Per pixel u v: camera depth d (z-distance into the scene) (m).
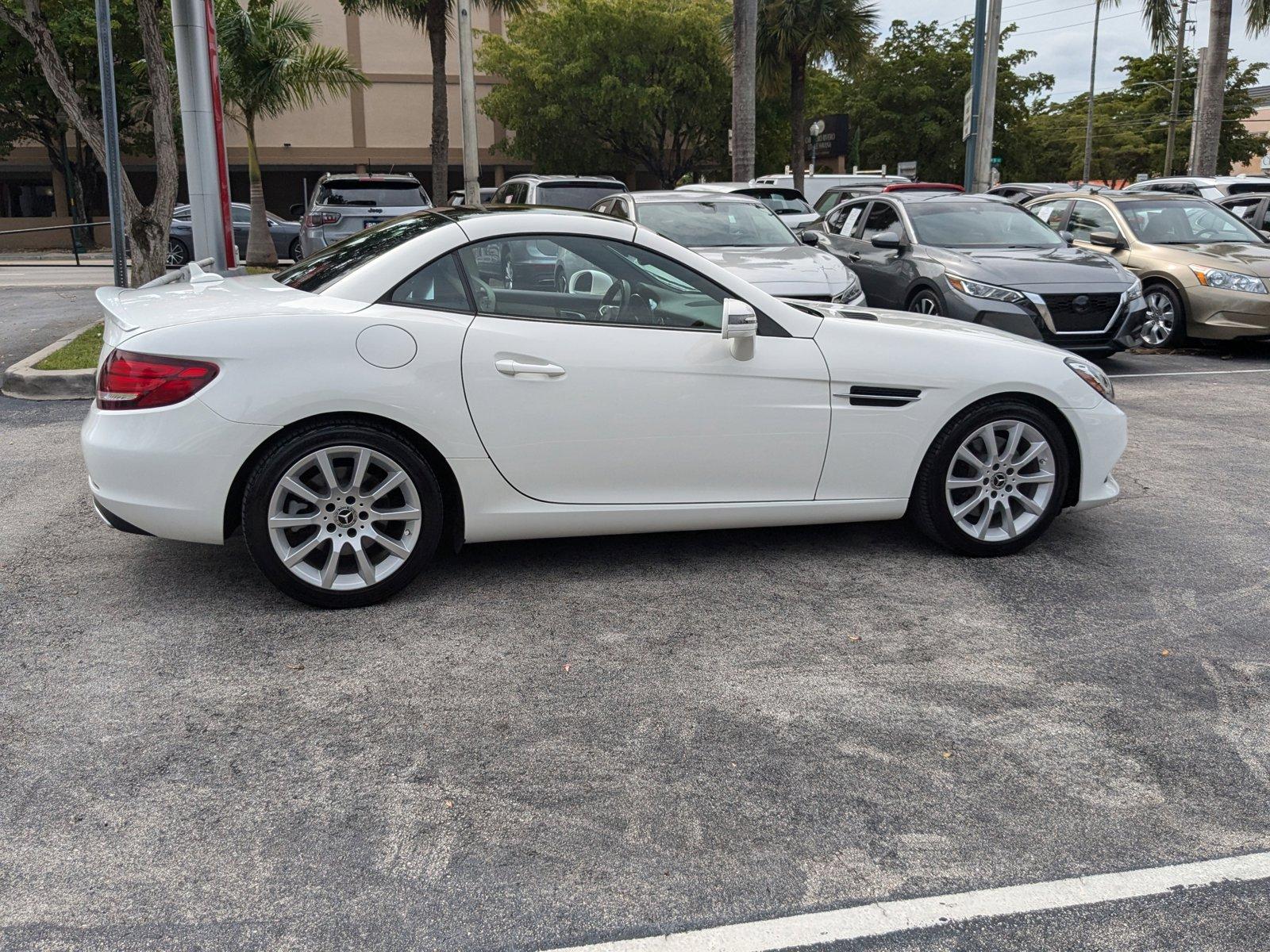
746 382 4.36
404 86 37.22
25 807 2.81
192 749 3.11
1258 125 69.25
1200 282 10.43
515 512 4.23
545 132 34.88
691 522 4.46
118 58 29.62
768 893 2.51
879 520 4.74
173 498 3.86
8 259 27.75
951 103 46.31
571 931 2.37
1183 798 2.93
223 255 10.36
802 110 26.36
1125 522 5.38
